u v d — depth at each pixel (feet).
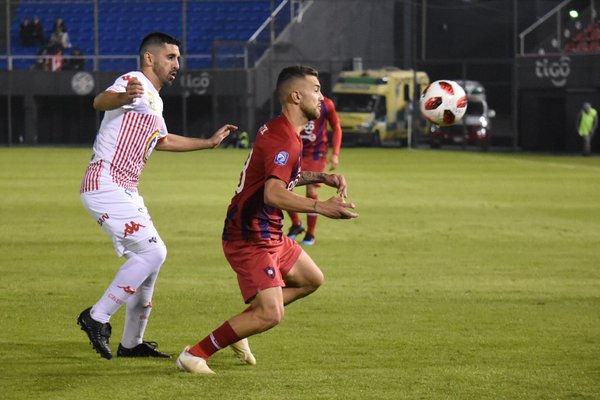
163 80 82.89
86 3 509.35
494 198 228.02
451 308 105.29
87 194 81.15
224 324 76.79
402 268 131.64
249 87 471.21
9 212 195.00
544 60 432.25
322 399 70.79
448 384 74.95
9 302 107.14
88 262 135.13
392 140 478.18
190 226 174.40
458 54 506.89
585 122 404.77
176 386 74.02
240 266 76.07
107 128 81.35
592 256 142.82
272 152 73.46
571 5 473.67
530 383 75.36
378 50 505.66
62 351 85.40
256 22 518.78
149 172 308.60
